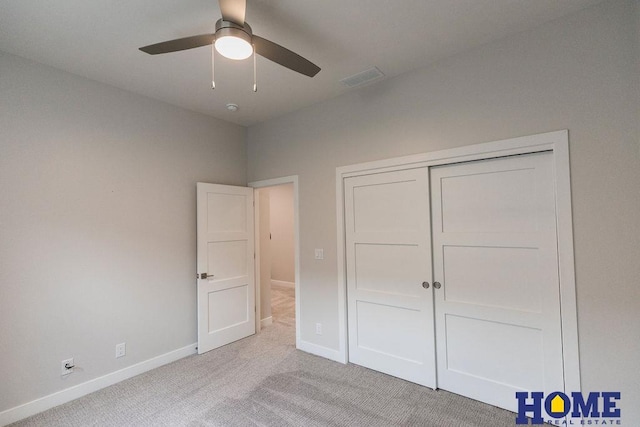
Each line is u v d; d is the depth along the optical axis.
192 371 2.93
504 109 2.24
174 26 2.04
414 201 2.68
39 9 1.83
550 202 2.10
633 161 1.81
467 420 2.14
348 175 3.08
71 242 2.53
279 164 3.69
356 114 3.04
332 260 3.19
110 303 2.74
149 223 3.04
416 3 1.86
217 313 3.50
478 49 2.37
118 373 2.76
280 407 2.33
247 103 3.30
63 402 2.43
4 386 2.19
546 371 2.09
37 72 2.41
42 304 2.37
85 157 2.63
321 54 2.42
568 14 2.00
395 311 2.79
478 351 2.38
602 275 1.89
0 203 2.21
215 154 3.69
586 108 1.95
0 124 2.23
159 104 3.17
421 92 2.64
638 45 1.80
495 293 2.31
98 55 2.34
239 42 1.59
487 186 2.36
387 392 2.52
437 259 2.59
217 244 3.53
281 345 3.56
